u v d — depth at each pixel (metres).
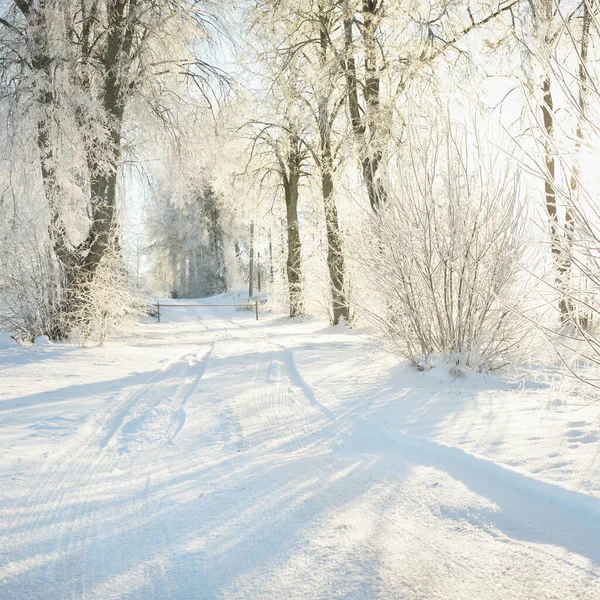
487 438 4.23
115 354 10.74
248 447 4.56
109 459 4.33
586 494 2.93
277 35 15.95
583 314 4.36
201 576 2.40
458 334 7.50
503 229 6.96
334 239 18.45
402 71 11.89
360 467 3.86
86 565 2.55
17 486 3.60
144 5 13.47
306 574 2.37
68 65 11.80
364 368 8.51
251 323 24.06
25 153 11.92
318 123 15.88
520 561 2.42
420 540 2.67
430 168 7.27
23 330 12.47
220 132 16.22
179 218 46.47
